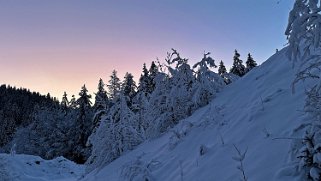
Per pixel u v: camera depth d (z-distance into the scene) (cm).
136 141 1432
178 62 1334
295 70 859
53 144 4916
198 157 716
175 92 1269
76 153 4800
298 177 451
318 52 787
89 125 4825
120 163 1177
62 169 2777
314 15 469
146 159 973
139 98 1697
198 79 1275
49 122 5234
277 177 475
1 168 2192
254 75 1123
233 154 633
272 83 901
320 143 438
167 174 756
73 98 6538
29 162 2677
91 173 1361
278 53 1157
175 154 847
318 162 429
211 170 621
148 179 764
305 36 496
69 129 5012
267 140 601
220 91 1228
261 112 735
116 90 1566
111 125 1459
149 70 4484
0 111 12962
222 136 758
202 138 836
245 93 993
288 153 505
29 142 5372
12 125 10662
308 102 509
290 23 499
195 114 1122
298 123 582
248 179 512
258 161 549
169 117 1268
